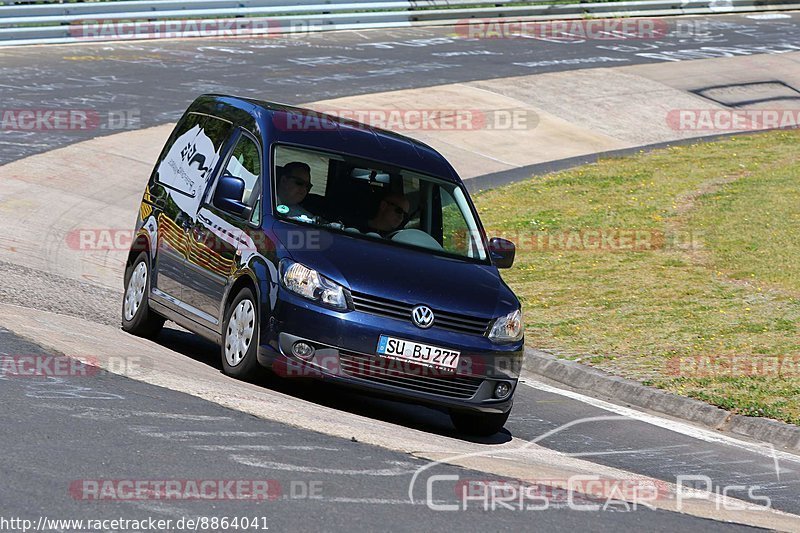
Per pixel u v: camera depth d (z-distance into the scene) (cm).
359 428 2767
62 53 9969
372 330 2920
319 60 10588
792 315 4816
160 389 2794
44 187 6359
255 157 3359
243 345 3097
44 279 4556
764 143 8994
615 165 8256
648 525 2238
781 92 10956
